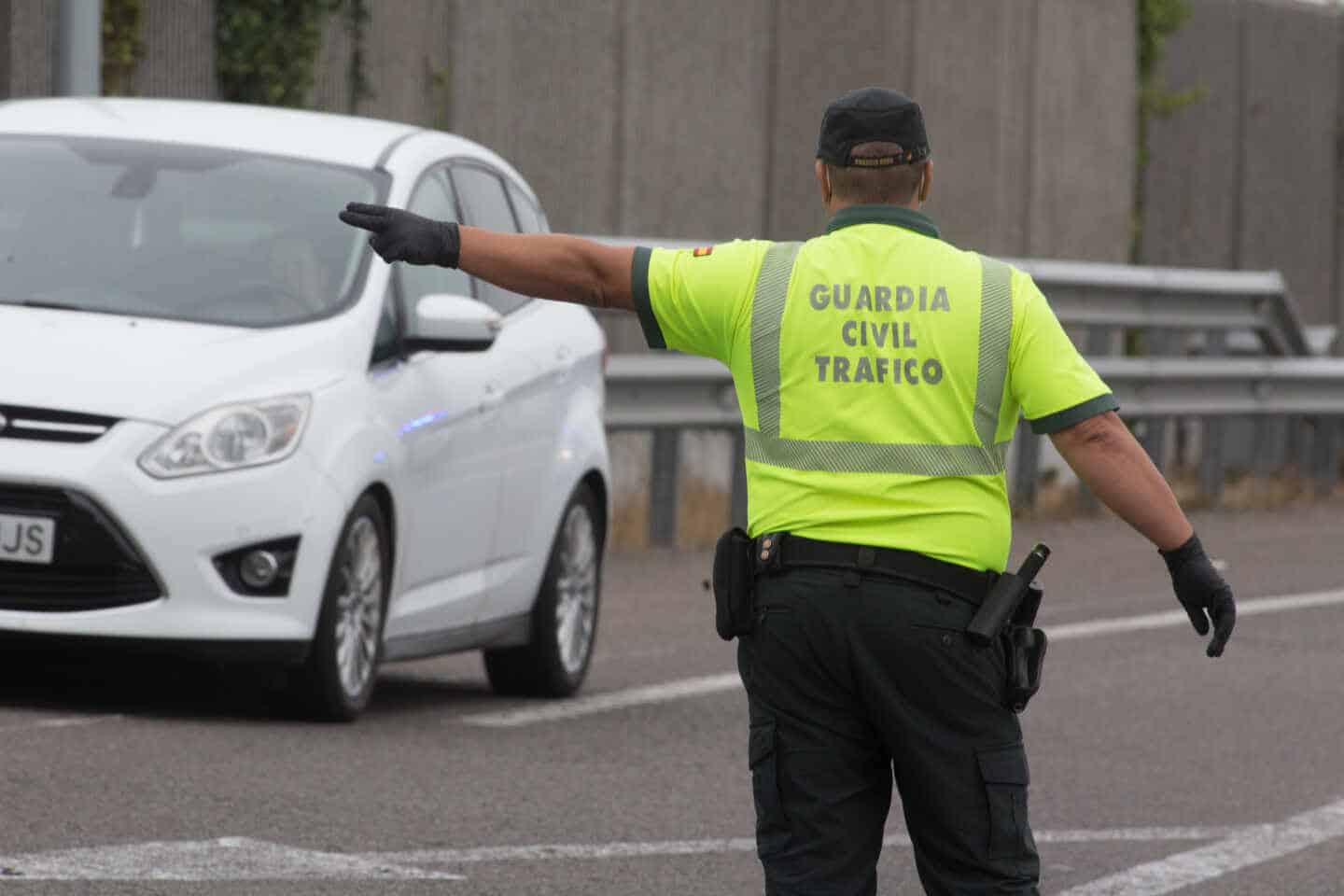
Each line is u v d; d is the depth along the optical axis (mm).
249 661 24406
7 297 25672
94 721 24438
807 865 13594
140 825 19797
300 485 24500
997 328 13523
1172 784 25438
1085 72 65750
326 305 26141
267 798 21250
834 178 13859
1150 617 39688
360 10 46562
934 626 13336
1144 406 58875
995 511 13555
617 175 52531
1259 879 21000
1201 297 61406
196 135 28188
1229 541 52594
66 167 27484
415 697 28891
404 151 28625
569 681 29906
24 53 42156
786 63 56500
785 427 13555
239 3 44625
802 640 13430
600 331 32000
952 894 13641
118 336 24797
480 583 28203
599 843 20625
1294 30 72875
